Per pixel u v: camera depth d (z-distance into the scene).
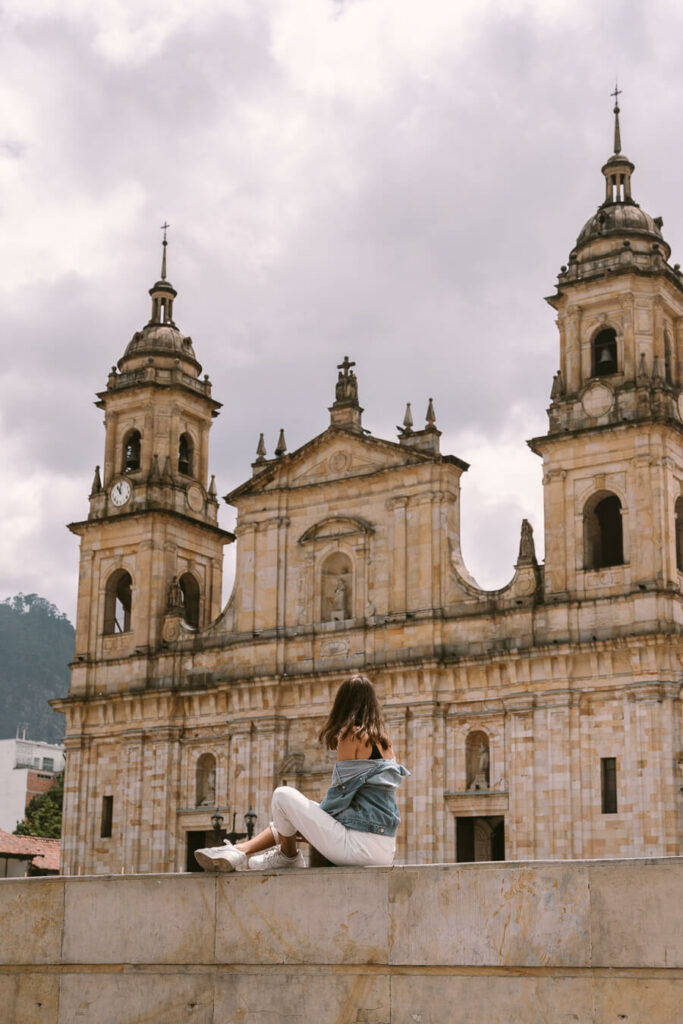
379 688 73.12
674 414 69.94
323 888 15.69
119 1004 16.58
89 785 83.75
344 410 79.00
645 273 71.06
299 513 79.44
